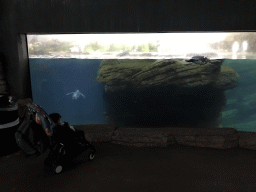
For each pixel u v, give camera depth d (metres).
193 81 23.14
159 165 3.08
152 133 4.03
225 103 25.44
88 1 4.84
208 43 22.48
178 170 2.91
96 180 2.60
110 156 3.44
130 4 4.86
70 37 8.40
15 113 3.47
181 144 4.00
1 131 3.27
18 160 3.26
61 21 4.91
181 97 23.98
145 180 2.61
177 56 23.97
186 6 4.88
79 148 3.01
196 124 23.95
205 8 4.88
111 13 4.90
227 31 5.03
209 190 2.36
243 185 2.48
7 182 2.54
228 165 3.08
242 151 3.64
